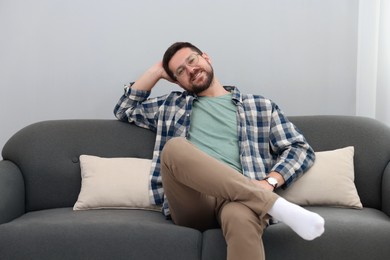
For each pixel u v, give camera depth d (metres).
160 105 2.33
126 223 1.76
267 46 2.70
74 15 2.70
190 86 2.28
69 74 2.71
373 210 2.03
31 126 2.34
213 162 1.71
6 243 1.70
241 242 1.55
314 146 2.26
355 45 2.67
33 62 2.70
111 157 2.29
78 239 1.71
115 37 2.71
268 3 2.69
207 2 2.70
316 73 2.70
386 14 2.51
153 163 2.20
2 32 2.69
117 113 2.38
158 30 2.71
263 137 2.19
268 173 2.11
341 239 1.67
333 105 2.70
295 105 2.71
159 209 2.13
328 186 2.04
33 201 2.21
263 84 2.71
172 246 1.70
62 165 2.25
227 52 2.71
